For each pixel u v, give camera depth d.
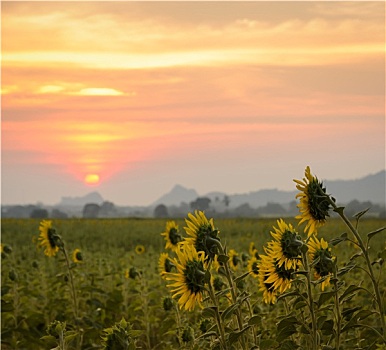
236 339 3.79
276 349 4.28
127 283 11.55
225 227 41.16
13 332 9.67
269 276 4.34
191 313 8.76
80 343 8.69
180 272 3.80
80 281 12.91
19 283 12.54
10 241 33.50
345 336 5.59
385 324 4.02
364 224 36.19
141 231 39.03
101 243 33.59
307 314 4.93
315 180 4.05
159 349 9.01
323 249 4.27
